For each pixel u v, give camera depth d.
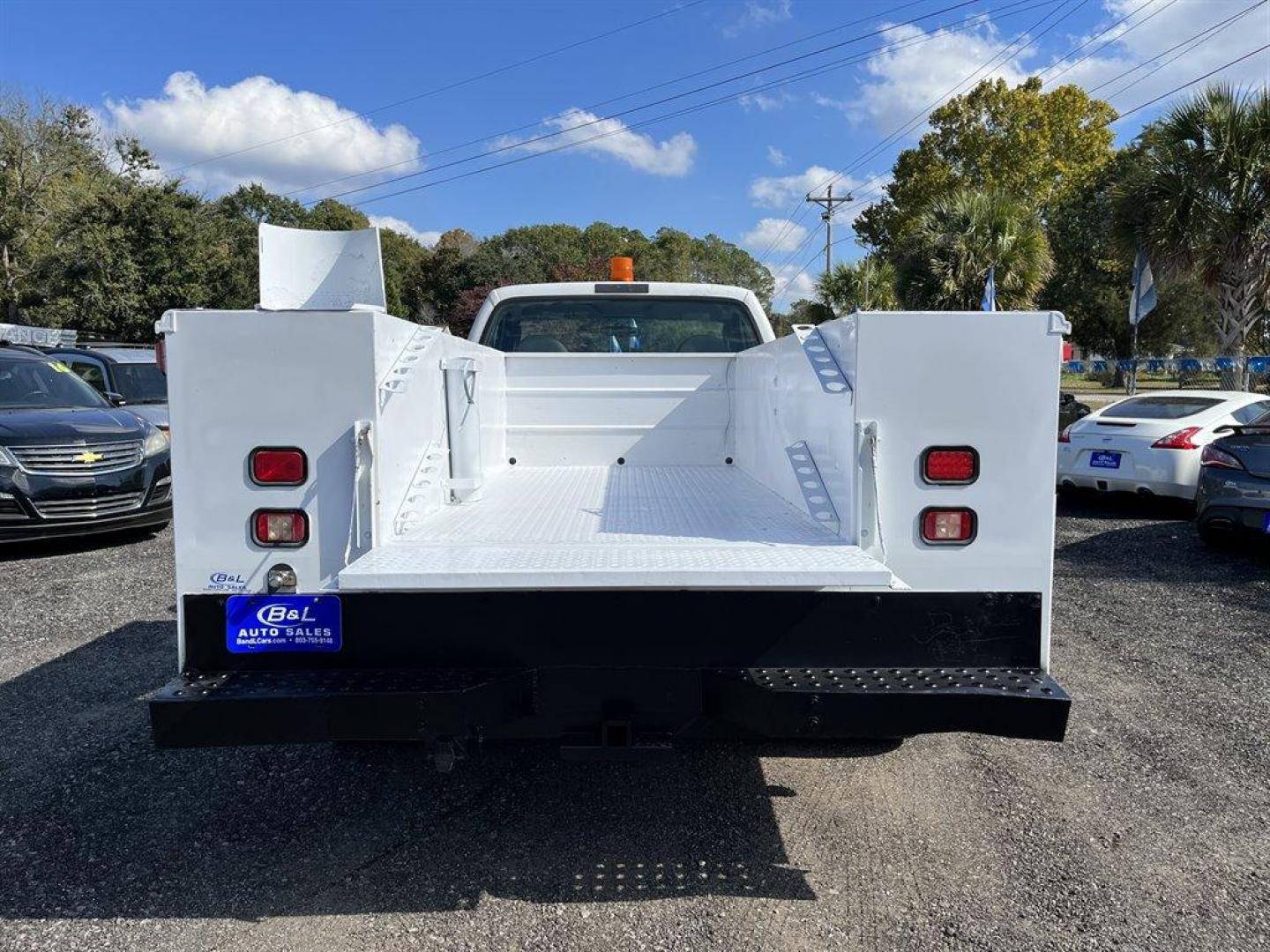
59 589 6.25
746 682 2.24
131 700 4.16
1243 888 2.65
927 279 21.28
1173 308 39.84
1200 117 14.91
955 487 2.32
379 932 2.42
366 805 3.18
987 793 3.28
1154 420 9.57
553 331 5.06
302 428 2.27
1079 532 8.64
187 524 2.29
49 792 3.26
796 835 2.97
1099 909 2.54
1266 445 7.04
